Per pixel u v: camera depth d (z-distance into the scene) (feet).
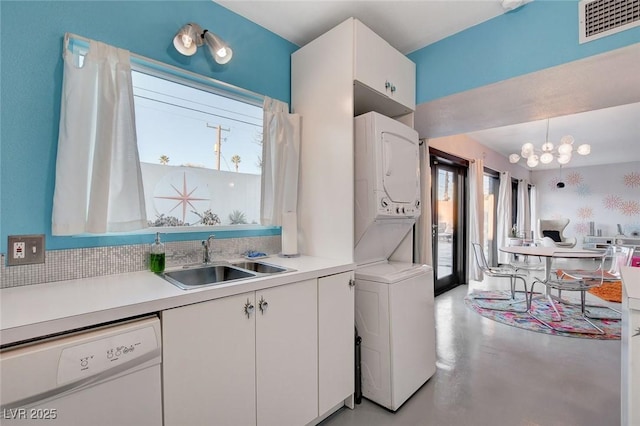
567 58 5.81
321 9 6.52
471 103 7.95
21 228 4.25
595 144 19.30
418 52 8.00
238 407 4.34
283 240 6.98
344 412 6.19
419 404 6.45
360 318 6.72
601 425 5.78
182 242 5.86
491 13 6.60
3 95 4.12
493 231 22.98
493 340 9.77
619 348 9.16
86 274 4.76
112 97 4.70
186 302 3.84
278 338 4.86
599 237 26.18
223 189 6.59
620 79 6.49
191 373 3.88
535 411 6.20
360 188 6.70
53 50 4.49
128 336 3.35
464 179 17.53
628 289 4.31
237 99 6.77
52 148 4.48
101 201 4.58
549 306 13.23
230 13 6.57
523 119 9.36
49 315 3.07
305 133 7.32
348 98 6.39
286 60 7.68
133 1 5.26
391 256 8.65
